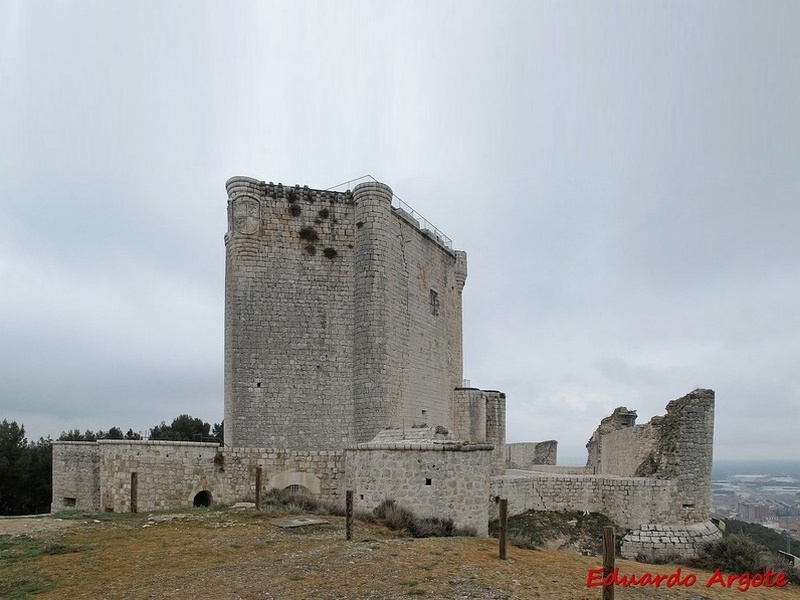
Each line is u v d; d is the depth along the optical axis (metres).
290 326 30.55
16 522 20.69
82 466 31.66
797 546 37.34
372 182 31.30
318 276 31.23
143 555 15.91
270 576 13.52
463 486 20.55
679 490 27.97
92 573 14.30
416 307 35.50
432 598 12.02
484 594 12.37
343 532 18.61
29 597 12.59
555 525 27.94
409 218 34.97
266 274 30.66
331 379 30.55
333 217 31.92
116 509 24.08
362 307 30.66
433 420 37.22
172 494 24.33
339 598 11.97
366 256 30.88
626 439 34.12
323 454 25.42
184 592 12.55
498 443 41.81
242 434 29.30
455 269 43.41
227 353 30.69
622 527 27.84
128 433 61.97
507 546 18.09
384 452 21.23
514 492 28.67
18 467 47.88
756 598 17.14
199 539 17.62
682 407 28.77
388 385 30.33
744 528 44.56
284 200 31.45
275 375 30.02
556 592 13.03
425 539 17.89
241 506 23.08
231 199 31.14
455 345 42.59
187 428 63.50
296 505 22.94
